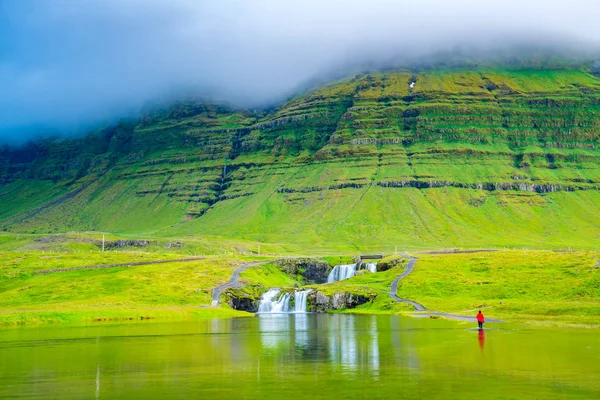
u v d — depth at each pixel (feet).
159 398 207.62
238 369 263.90
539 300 587.27
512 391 210.18
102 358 304.09
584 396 202.28
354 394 208.95
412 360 279.69
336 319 561.84
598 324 436.76
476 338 362.94
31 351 336.49
